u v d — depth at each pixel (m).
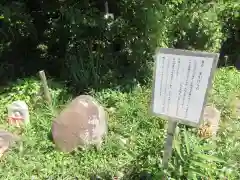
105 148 2.16
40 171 2.04
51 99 2.47
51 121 2.32
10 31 2.89
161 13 2.58
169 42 2.77
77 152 2.14
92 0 2.85
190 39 2.85
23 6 2.83
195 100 1.54
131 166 2.03
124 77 2.69
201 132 2.21
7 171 2.04
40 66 2.97
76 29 2.69
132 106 2.43
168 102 1.61
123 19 2.65
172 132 1.69
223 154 2.07
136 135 2.26
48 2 2.89
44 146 2.17
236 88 2.75
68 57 2.82
